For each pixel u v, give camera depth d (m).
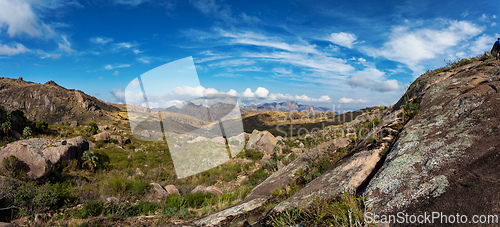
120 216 6.20
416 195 2.63
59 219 6.36
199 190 9.72
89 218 6.14
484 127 3.09
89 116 148.38
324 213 3.06
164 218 5.99
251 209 5.36
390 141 4.66
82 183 11.08
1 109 22.70
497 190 2.13
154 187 10.25
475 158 2.67
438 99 4.96
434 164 2.93
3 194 6.83
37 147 11.82
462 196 2.30
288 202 4.41
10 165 9.30
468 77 5.34
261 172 14.48
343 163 5.08
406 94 7.84
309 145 8.52
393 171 3.21
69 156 12.81
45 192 7.46
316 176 5.94
